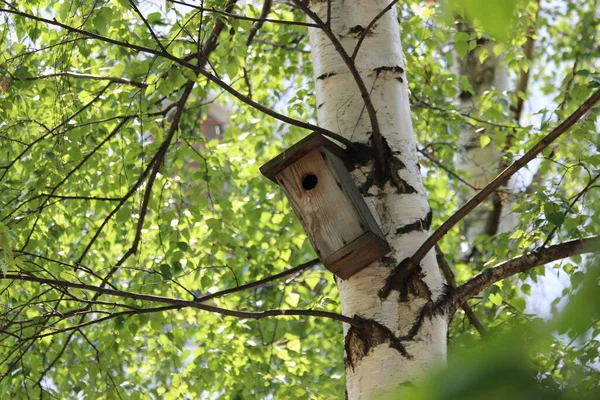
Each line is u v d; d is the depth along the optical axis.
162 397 8.66
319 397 8.39
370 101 4.89
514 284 8.65
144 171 7.73
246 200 9.25
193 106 9.22
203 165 8.50
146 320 7.79
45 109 8.11
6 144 7.74
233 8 7.09
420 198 5.10
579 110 4.58
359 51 5.47
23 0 7.57
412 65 9.89
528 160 4.63
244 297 9.23
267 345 9.09
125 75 8.50
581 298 1.18
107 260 8.84
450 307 4.88
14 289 7.58
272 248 9.30
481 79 11.55
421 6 9.39
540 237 6.61
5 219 7.34
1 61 7.61
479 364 1.10
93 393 8.09
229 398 8.85
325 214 4.84
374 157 5.11
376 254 4.81
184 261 8.12
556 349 4.77
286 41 10.11
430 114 9.94
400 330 4.70
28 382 8.06
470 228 10.95
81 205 8.50
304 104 9.27
